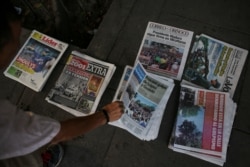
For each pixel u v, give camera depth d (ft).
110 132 4.82
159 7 5.70
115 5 5.82
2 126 2.29
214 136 4.62
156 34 5.46
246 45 5.32
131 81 4.98
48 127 2.62
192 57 5.22
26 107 5.14
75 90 5.11
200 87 4.99
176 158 4.60
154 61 5.23
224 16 5.57
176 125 4.71
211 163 4.54
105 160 4.70
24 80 5.26
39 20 6.32
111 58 5.36
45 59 5.40
